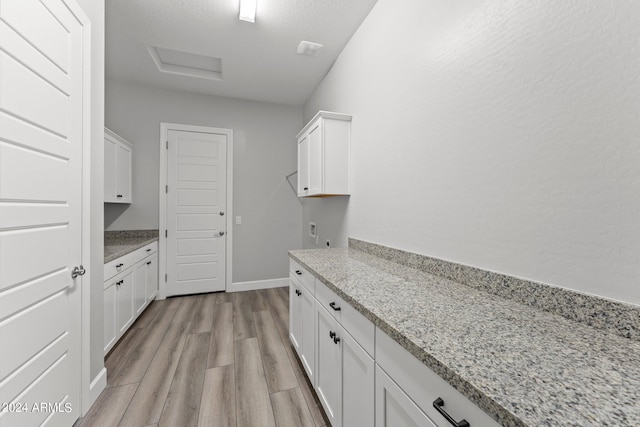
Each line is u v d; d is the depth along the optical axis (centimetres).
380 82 191
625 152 71
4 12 90
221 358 198
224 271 363
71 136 129
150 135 332
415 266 154
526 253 97
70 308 129
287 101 381
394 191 176
